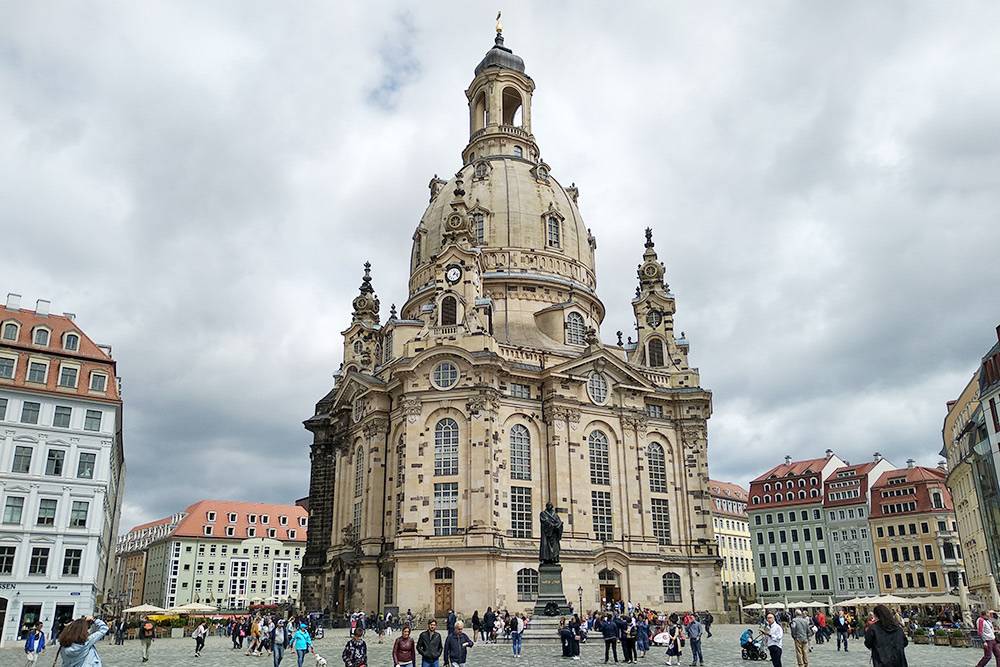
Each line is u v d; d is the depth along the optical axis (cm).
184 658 4959
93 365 8031
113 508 11250
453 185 10506
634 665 4062
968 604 6694
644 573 8294
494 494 7581
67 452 7625
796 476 14162
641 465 8744
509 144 11094
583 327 9488
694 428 9219
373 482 8244
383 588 7838
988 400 6850
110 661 4709
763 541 14275
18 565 7138
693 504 9019
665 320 10256
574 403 8369
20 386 7512
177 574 15712
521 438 8194
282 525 17225
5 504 7219
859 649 5278
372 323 10962
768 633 3209
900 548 12538
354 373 8906
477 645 5516
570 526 7969
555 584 5872
